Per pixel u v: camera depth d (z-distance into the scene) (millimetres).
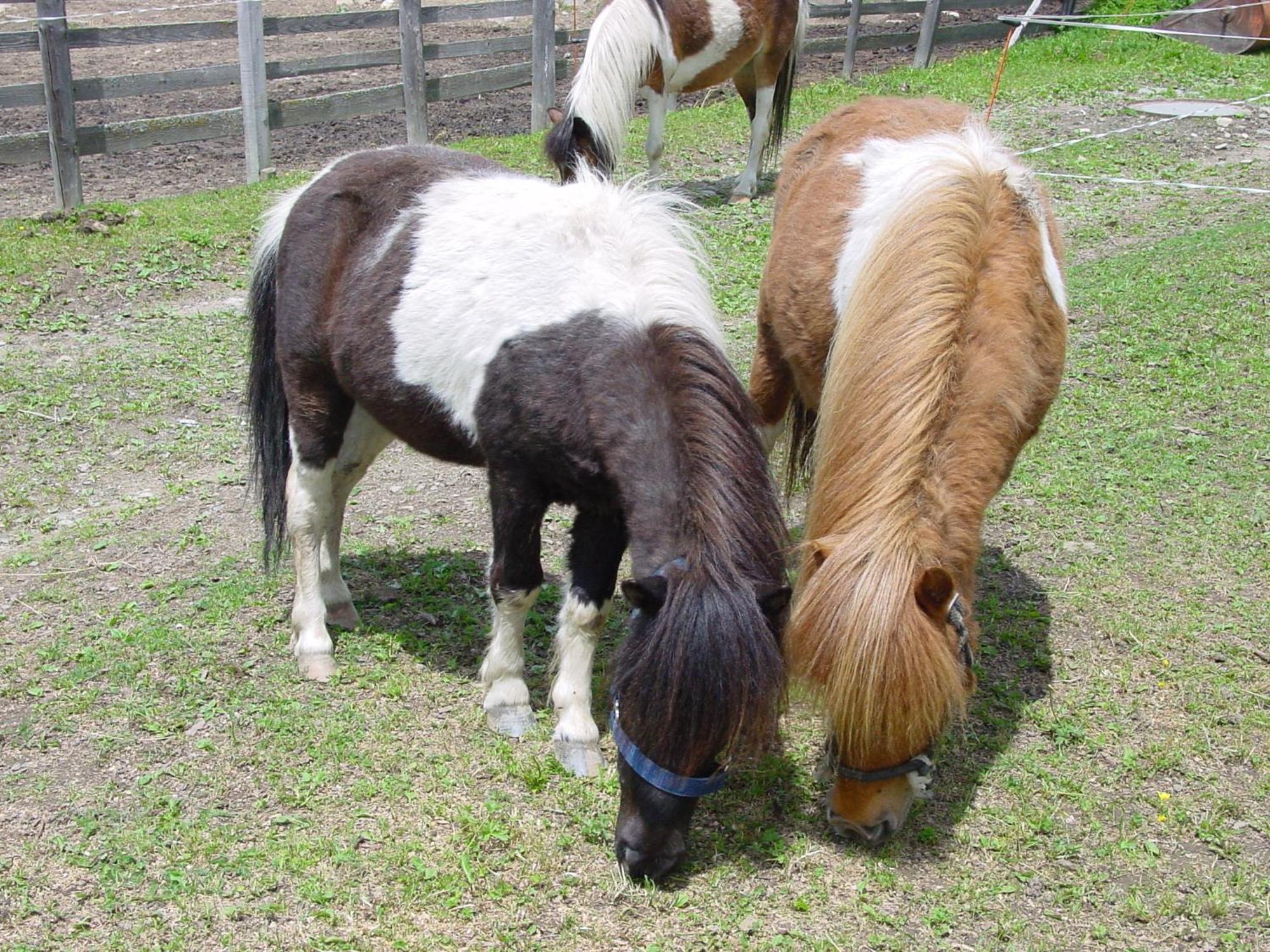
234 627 4691
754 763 3238
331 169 4461
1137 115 13234
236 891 3355
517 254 3814
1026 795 3764
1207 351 7113
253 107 10742
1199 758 3945
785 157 5180
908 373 3281
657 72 10102
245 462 6203
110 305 8141
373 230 4219
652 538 3305
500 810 3668
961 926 3271
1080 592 4867
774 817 3684
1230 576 4949
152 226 9383
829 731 3211
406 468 6289
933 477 3178
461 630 4715
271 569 4922
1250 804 3730
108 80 9867
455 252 3953
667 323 3602
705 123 13180
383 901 3322
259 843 3539
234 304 8297
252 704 4203
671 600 3027
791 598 3146
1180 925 3277
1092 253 9055
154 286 8469
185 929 3221
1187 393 6578
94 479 5980
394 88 11898
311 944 3170
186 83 10383
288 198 4578
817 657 2982
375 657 4504
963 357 3326
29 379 6977
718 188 11070
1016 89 14375
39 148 9984
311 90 14219
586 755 3887
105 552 5273
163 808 3680
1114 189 10680
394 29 18281
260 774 3846
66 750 3949
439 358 3916
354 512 5742
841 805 3289
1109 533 5289
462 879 3398
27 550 5285
